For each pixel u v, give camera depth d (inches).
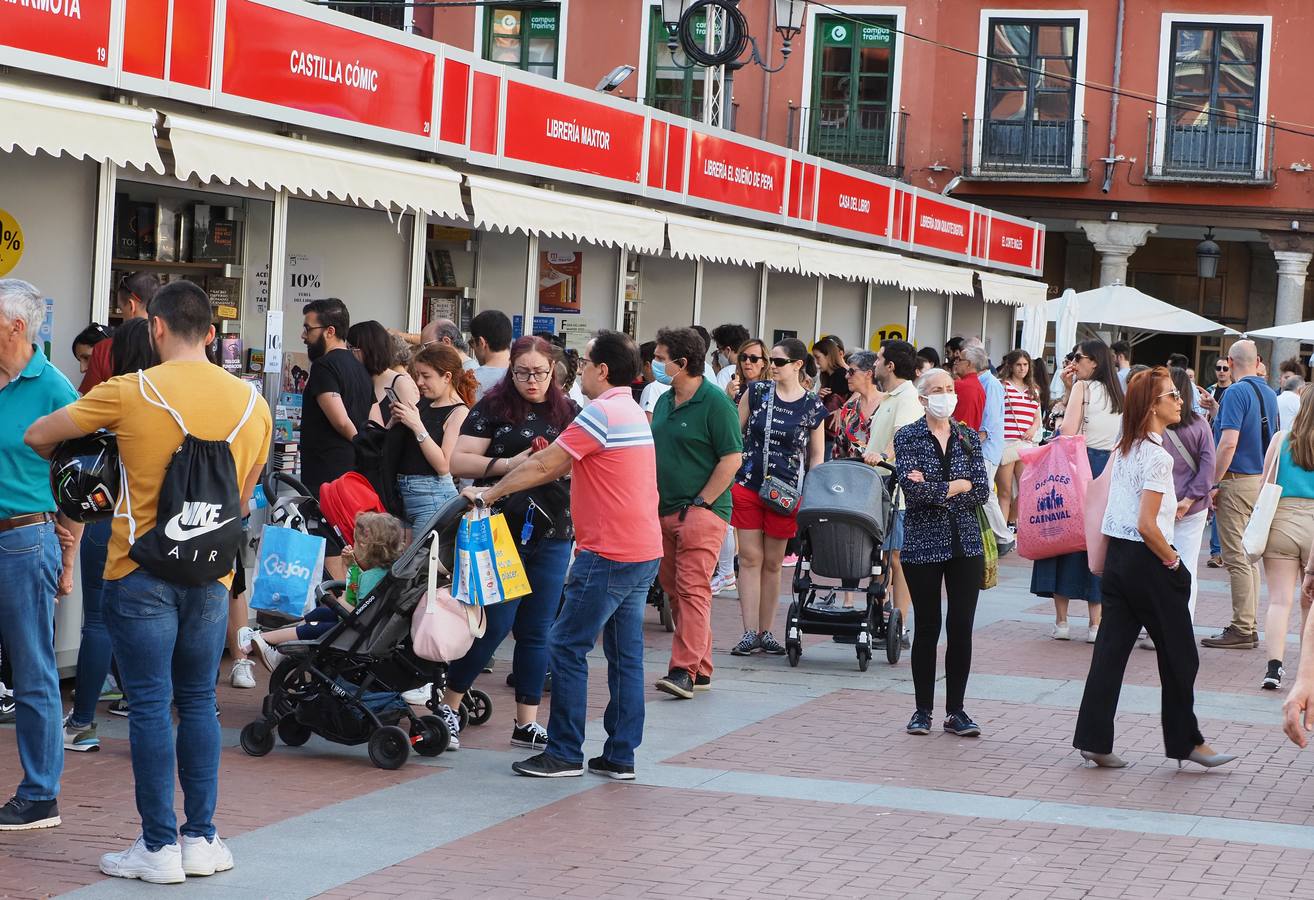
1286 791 292.0
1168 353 1471.5
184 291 221.6
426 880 224.2
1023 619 510.6
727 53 772.6
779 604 515.5
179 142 359.3
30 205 358.3
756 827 257.1
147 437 216.5
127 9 352.5
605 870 231.3
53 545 241.8
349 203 466.0
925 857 242.8
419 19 1300.4
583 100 544.1
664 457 358.3
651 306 685.3
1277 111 1293.1
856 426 451.2
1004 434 637.3
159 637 218.4
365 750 303.9
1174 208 1310.3
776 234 687.7
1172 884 232.4
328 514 340.8
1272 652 393.1
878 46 1315.2
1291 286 1314.0
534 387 310.7
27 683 240.4
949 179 1321.4
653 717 339.6
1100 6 1304.1
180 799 260.7
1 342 234.4
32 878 218.7
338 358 377.7
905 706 361.4
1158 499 298.4
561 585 309.7
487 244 557.0
